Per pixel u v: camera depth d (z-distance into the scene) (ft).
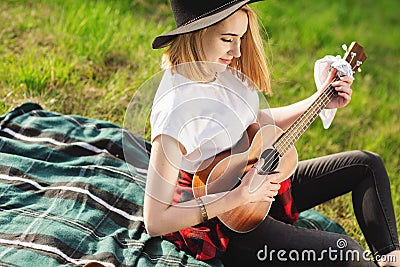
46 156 11.39
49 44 16.47
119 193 10.52
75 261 9.11
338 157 10.28
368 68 20.62
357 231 12.57
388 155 15.81
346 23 23.77
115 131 12.28
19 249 9.08
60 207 10.05
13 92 14.16
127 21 18.26
